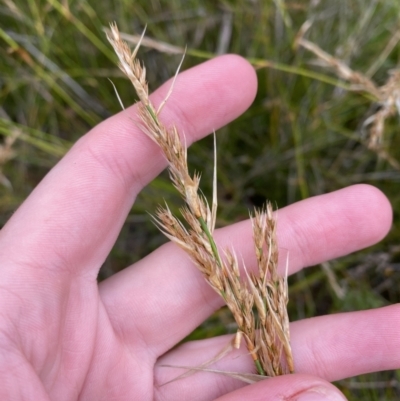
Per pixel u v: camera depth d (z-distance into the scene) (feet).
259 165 0.67
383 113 0.52
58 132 0.72
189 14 0.66
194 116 0.51
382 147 0.56
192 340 0.58
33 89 0.67
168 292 0.53
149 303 0.53
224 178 0.67
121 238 0.69
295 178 0.64
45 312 0.44
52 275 0.45
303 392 0.42
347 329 0.52
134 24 0.67
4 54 0.65
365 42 0.64
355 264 0.66
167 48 0.54
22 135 0.58
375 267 0.65
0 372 0.40
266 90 0.65
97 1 0.65
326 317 0.53
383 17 0.63
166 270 0.53
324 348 0.52
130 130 0.49
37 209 0.46
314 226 0.53
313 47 0.54
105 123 0.50
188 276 0.53
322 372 0.53
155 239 0.69
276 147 0.65
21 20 0.63
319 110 0.62
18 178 0.68
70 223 0.47
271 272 0.47
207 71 0.51
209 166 0.66
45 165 0.69
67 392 0.47
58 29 0.65
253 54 0.62
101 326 0.50
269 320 0.47
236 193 0.67
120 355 0.51
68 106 0.69
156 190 0.65
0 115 0.67
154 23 0.66
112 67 0.66
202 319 0.55
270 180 0.68
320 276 0.61
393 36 0.58
